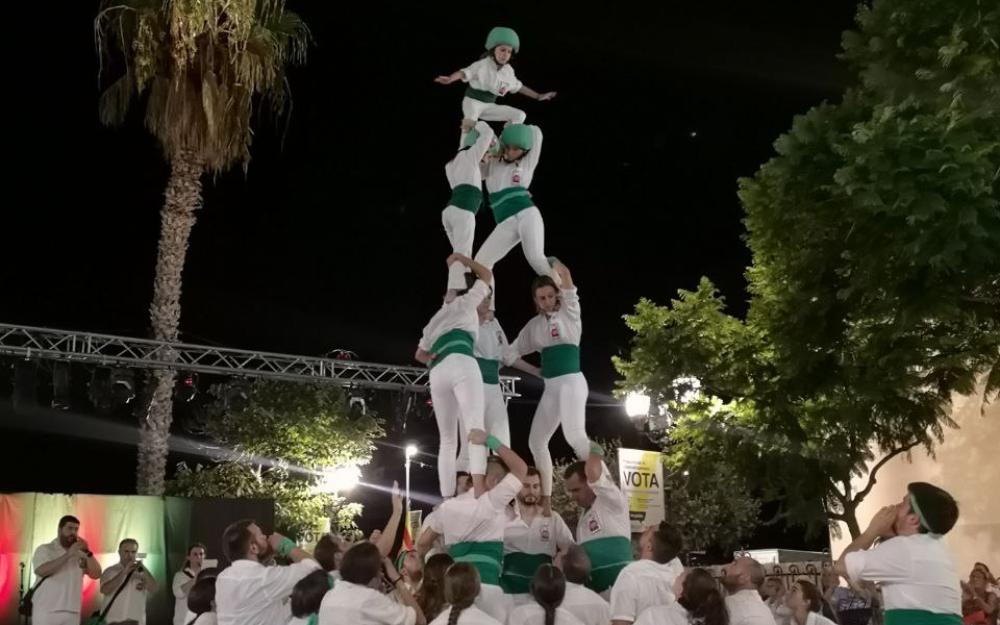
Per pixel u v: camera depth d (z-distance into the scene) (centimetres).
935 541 575
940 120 1100
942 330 1351
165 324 1859
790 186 1337
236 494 2141
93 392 1756
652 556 679
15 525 1437
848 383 1455
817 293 1441
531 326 817
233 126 1886
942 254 1070
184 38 1762
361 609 597
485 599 680
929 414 1477
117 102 1864
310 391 2256
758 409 1588
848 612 1291
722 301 1764
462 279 823
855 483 1867
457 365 759
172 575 1603
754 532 2662
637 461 1277
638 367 1748
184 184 1888
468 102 899
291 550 777
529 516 757
